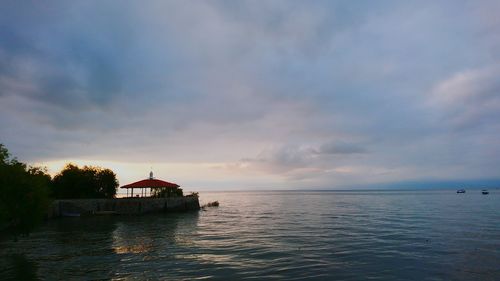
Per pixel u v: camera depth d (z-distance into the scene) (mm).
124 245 32969
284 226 49000
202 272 22203
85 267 23703
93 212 67125
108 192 76938
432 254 27312
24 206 30578
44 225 51500
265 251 29094
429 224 49000
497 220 54125
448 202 125312
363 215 67625
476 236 36656
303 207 101812
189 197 80938
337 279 20547
